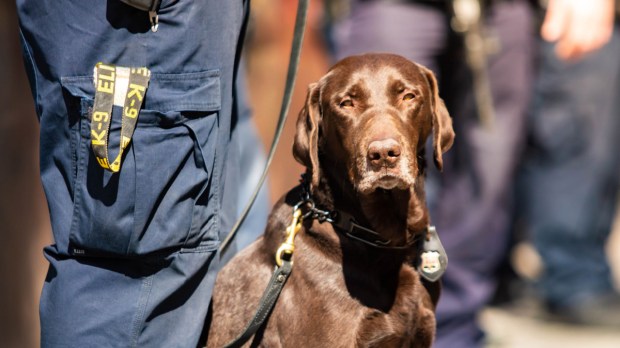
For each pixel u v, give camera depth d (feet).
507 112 37.42
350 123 23.21
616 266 60.13
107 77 21.68
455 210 38.09
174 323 22.84
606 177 48.88
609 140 48.57
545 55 47.70
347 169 22.98
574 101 47.88
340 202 23.25
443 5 34.78
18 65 34.09
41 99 22.36
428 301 23.61
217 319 24.07
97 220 21.77
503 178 37.70
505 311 49.98
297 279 22.90
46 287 22.62
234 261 24.36
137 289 22.27
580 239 48.67
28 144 34.55
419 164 24.02
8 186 34.35
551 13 35.68
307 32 47.50
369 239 22.95
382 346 22.86
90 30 21.75
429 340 23.70
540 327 48.24
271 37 47.11
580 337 47.11
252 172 32.60
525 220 49.70
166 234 22.24
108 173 21.74
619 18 47.26
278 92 47.34
